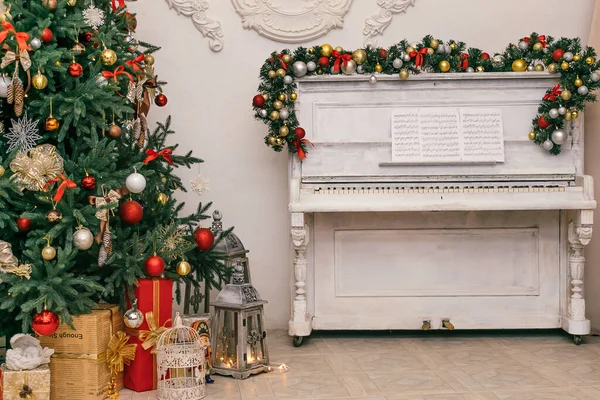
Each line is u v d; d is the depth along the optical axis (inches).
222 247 118.7
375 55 130.0
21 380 85.6
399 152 128.4
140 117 109.4
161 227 103.7
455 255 133.6
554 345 126.6
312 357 119.0
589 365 111.2
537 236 133.3
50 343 92.8
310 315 132.9
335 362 115.0
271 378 105.0
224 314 108.3
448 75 129.9
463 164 128.7
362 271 133.6
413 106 131.3
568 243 132.2
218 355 108.3
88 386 92.1
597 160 139.4
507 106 131.1
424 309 133.1
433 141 128.9
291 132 127.0
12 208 96.0
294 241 124.3
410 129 129.4
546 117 126.6
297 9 148.2
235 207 150.3
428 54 129.7
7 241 96.7
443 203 121.4
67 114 96.6
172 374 101.4
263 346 110.3
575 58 125.3
